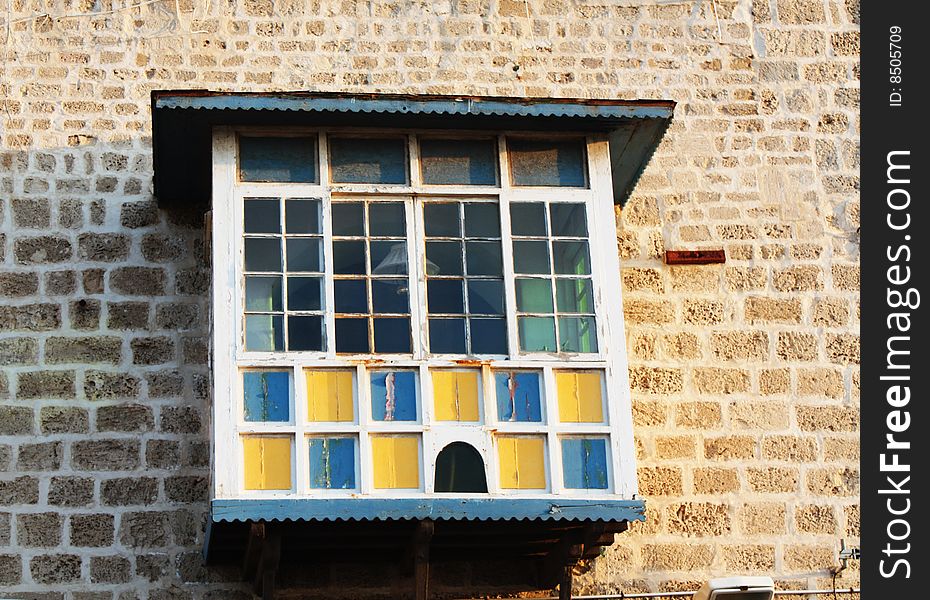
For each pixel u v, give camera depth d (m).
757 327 12.62
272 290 11.29
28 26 13.02
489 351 11.29
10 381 11.85
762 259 12.84
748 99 13.39
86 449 11.72
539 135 11.96
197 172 12.16
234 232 11.41
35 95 12.79
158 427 11.84
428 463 10.94
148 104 12.87
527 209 11.73
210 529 10.81
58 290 12.16
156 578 11.46
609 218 11.76
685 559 11.88
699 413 12.30
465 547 11.41
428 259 11.50
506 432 11.09
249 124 11.70
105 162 12.63
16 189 12.45
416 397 11.10
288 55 13.15
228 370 11.01
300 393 11.00
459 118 11.73
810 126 13.34
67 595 11.34
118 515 11.58
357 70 13.14
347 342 11.20
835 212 13.05
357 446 10.93
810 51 13.60
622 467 11.08
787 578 11.90
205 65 13.05
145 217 12.47
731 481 12.12
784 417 12.34
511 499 10.85
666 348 12.48
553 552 11.41
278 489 10.77
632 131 11.98
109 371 11.95
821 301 12.73
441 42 13.30
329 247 11.44
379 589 11.55
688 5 13.64
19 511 11.51
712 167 13.12
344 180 11.65
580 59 13.37
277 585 11.45
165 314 12.17
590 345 11.39
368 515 10.70
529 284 11.52
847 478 12.20
